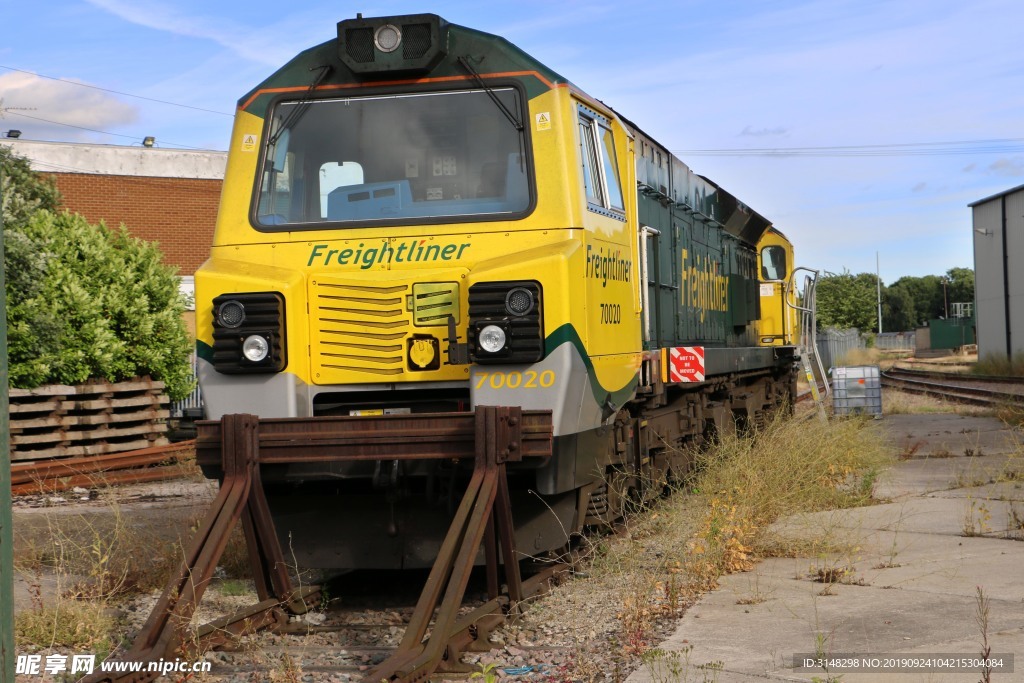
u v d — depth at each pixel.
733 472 8.93
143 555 8.16
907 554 7.45
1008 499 9.55
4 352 4.16
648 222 10.05
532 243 6.72
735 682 4.66
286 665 5.33
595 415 7.11
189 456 15.10
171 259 29.94
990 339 50.09
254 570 6.41
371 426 6.05
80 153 28.83
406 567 6.95
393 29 7.01
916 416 21.28
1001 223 47.47
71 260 16.86
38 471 13.93
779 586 6.66
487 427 5.84
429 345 6.59
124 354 17.06
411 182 7.01
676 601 6.24
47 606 6.58
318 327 6.71
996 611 5.76
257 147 7.17
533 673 5.21
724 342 14.07
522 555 6.95
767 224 17.25
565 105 6.94
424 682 4.94
